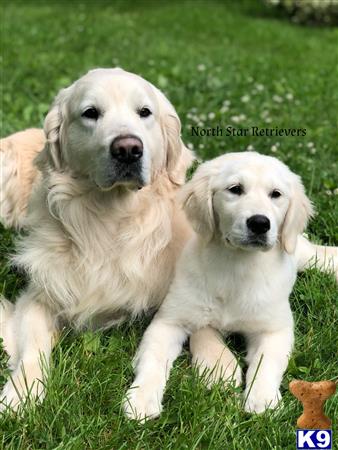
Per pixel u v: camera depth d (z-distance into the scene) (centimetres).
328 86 269
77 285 126
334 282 136
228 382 111
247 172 118
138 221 127
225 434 101
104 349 121
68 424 103
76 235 125
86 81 121
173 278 128
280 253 123
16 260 131
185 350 123
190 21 444
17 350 119
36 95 239
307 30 442
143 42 355
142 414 105
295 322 128
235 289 120
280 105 236
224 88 252
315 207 152
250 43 383
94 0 505
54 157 126
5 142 161
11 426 101
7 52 300
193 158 138
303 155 188
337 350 119
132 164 115
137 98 120
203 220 122
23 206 157
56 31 366
